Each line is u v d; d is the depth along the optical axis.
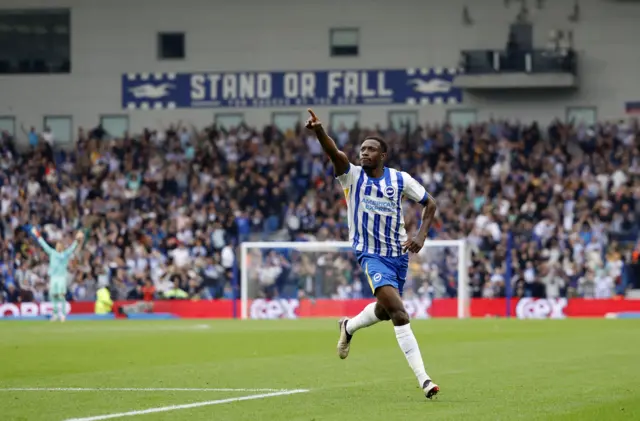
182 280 74.62
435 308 70.38
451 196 79.12
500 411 19.75
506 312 71.00
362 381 26.12
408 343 21.83
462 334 47.16
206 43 91.62
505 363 31.53
